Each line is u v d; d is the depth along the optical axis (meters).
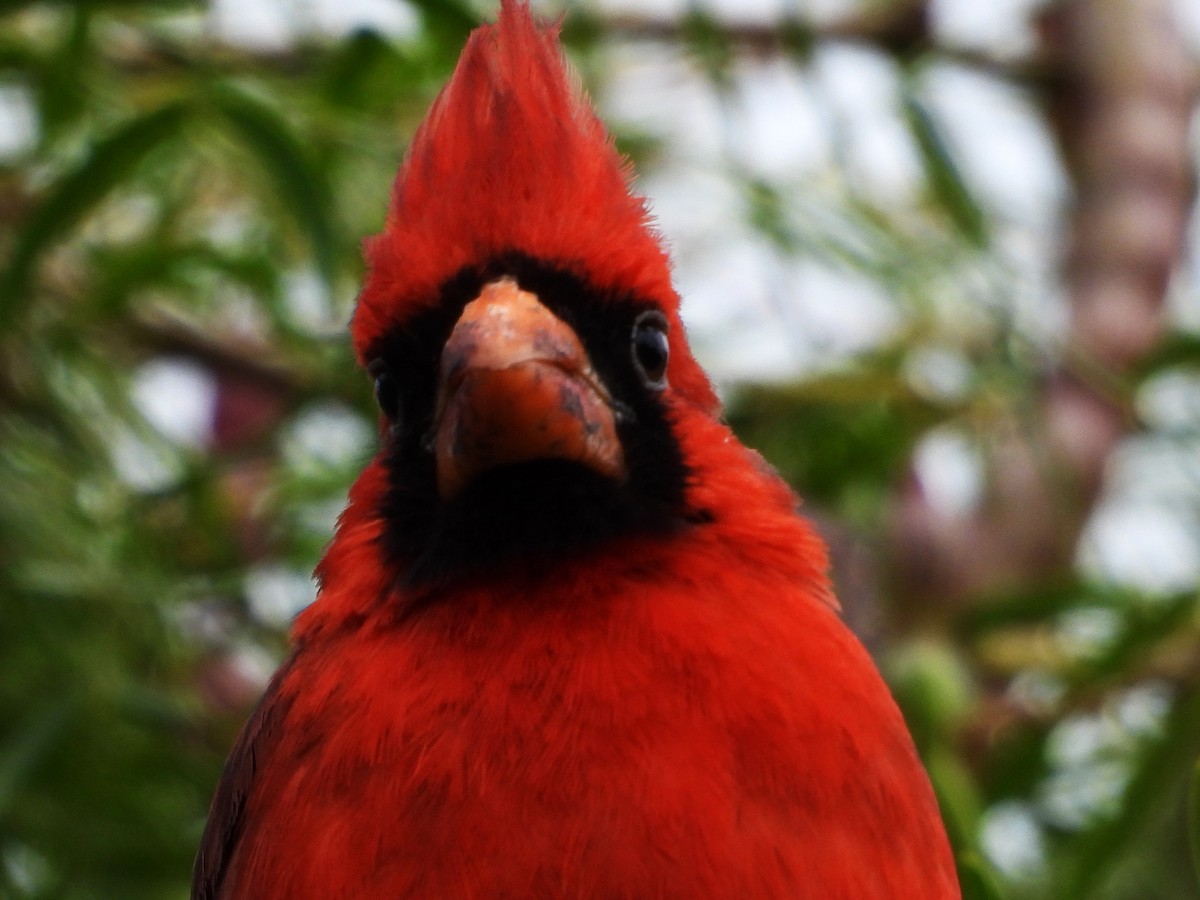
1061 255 12.45
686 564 5.62
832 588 6.15
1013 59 12.57
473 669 5.37
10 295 8.51
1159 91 12.75
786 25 9.55
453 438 5.55
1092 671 9.62
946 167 9.73
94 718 9.00
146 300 10.51
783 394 10.45
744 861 5.14
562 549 5.57
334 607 5.86
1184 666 9.85
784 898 5.16
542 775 5.18
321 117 8.85
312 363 10.24
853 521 10.98
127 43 9.75
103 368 9.68
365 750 5.33
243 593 9.94
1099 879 8.02
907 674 9.05
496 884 5.12
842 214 9.48
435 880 5.15
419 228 5.92
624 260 5.86
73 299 9.64
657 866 5.10
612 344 5.84
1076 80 12.72
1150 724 9.73
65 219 8.36
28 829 9.10
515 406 5.50
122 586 9.13
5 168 9.51
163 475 9.79
